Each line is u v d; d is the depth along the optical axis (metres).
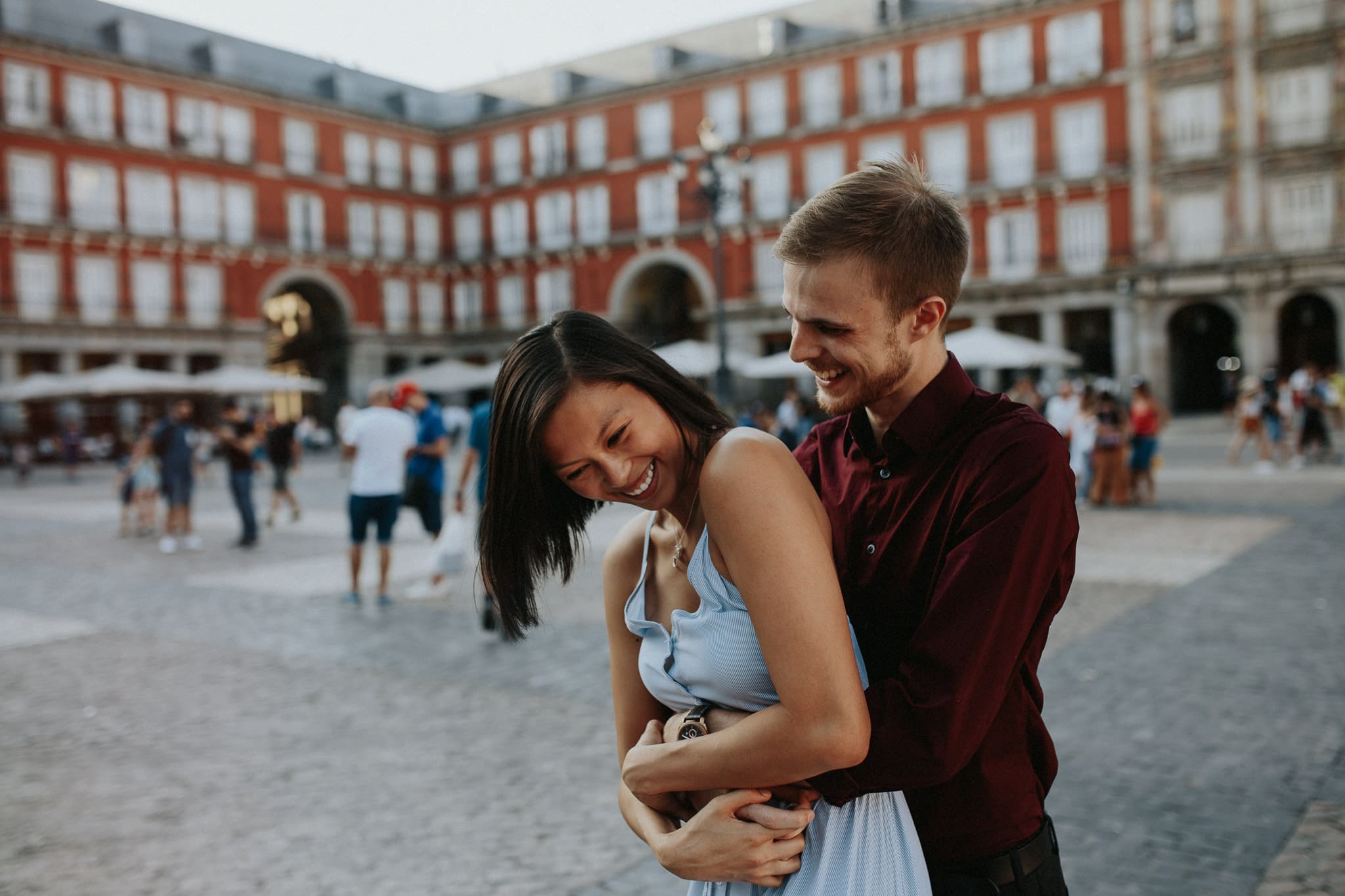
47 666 6.51
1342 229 29.59
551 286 41.97
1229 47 30.61
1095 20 32.25
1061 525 1.26
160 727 5.12
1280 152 30.17
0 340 31.86
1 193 31.98
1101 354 33.97
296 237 39.25
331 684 5.87
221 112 37.09
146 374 28.14
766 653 1.18
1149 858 3.37
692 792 1.36
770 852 1.25
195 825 3.88
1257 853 3.38
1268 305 30.52
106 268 34.28
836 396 1.38
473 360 44.69
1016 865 1.35
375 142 41.97
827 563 1.20
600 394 1.24
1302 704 4.83
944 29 34.12
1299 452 17.44
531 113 41.81
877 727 1.18
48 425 34.06
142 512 13.70
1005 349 19.00
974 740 1.18
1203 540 9.96
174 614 8.11
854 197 1.30
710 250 38.09
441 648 6.69
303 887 3.36
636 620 1.42
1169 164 31.52
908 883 1.32
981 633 1.18
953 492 1.33
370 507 8.12
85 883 3.41
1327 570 8.11
